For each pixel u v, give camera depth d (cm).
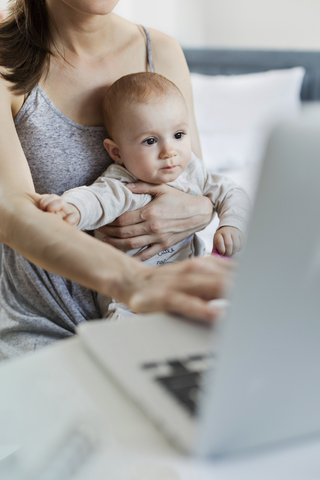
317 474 33
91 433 36
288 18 290
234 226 110
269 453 35
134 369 42
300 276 29
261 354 31
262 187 28
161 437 35
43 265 62
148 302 50
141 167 107
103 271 55
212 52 283
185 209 107
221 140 260
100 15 98
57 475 34
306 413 35
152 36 121
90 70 108
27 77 97
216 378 30
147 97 105
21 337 100
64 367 44
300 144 27
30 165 104
